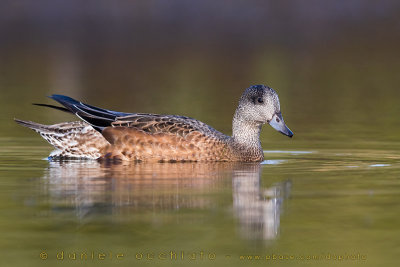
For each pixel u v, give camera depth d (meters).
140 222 10.80
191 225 10.69
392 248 9.88
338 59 37.56
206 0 47.84
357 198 12.21
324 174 14.24
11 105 24.70
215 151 15.59
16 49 39.91
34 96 26.77
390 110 24.27
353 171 14.59
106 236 10.20
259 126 15.95
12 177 13.69
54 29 45.53
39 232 10.37
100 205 11.62
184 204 11.73
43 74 32.62
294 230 10.56
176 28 46.97
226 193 12.48
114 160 15.55
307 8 48.44
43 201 11.82
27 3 46.28
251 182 13.40
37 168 14.66
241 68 34.72
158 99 26.53
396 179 13.71
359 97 27.22
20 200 11.88
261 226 10.68
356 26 47.38
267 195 12.38
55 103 25.59
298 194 12.48
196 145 15.48
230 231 10.48
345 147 17.81
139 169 14.59
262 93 15.77
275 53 39.50
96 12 47.12
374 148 17.62
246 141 15.86
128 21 46.59
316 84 30.45
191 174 14.11
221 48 41.19
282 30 47.03
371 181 13.53
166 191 12.56
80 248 9.76
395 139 19.02
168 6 47.59
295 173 14.38
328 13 48.53
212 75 32.94
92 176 13.79
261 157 15.97
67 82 30.55
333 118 22.81
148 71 33.97
